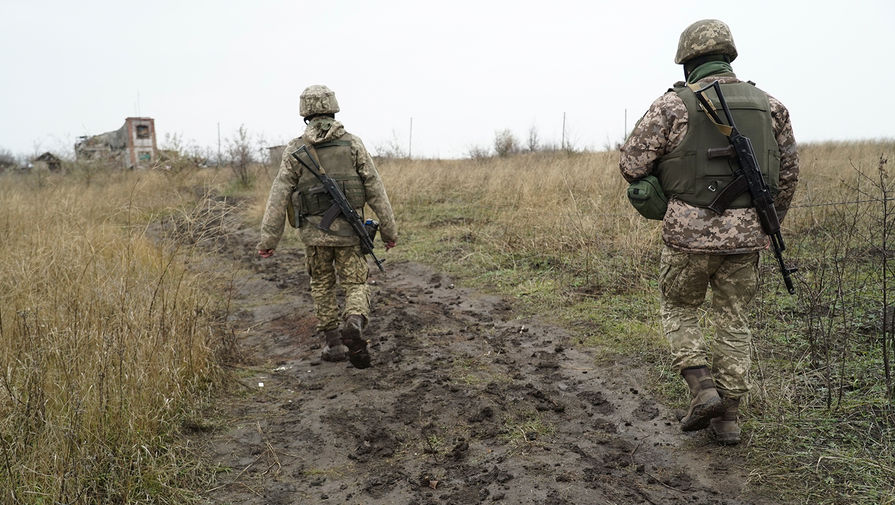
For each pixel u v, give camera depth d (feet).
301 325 16.71
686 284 9.03
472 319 16.25
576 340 13.94
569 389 11.66
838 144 54.95
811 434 9.04
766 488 8.08
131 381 10.11
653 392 11.12
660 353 12.48
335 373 13.20
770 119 8.67
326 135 12.75
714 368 9.18
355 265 13.12
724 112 8.41
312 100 12.89
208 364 12.49
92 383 9.72
